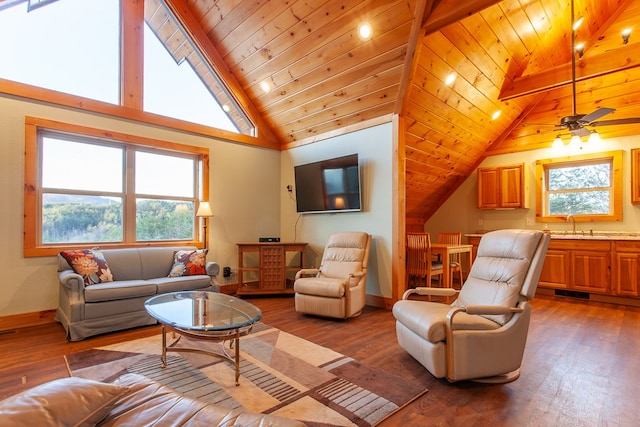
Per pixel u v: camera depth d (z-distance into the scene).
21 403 0.91
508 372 2.15
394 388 2.08
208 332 2.13
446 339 2.08
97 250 3.52
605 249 4.39
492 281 2.43
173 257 4.02
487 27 3.44
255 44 4.34
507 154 5.71
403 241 4.05
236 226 5.09
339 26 3.62
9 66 3.31
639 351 2.69
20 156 3.29
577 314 3.81
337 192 4.61
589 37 4.65
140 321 3.26
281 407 1.85
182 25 4.46
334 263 4.08
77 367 2.35
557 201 5.35
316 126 4.98
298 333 3.14
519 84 4.31
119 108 3.92
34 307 3.35
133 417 1.00
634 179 4.57
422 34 3.12
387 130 4.16
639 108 4.52
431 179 5.66
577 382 2.17
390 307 4.08
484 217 6.00
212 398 1.94
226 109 5.12
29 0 3.38
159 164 4.40
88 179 3.81
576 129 3.61
